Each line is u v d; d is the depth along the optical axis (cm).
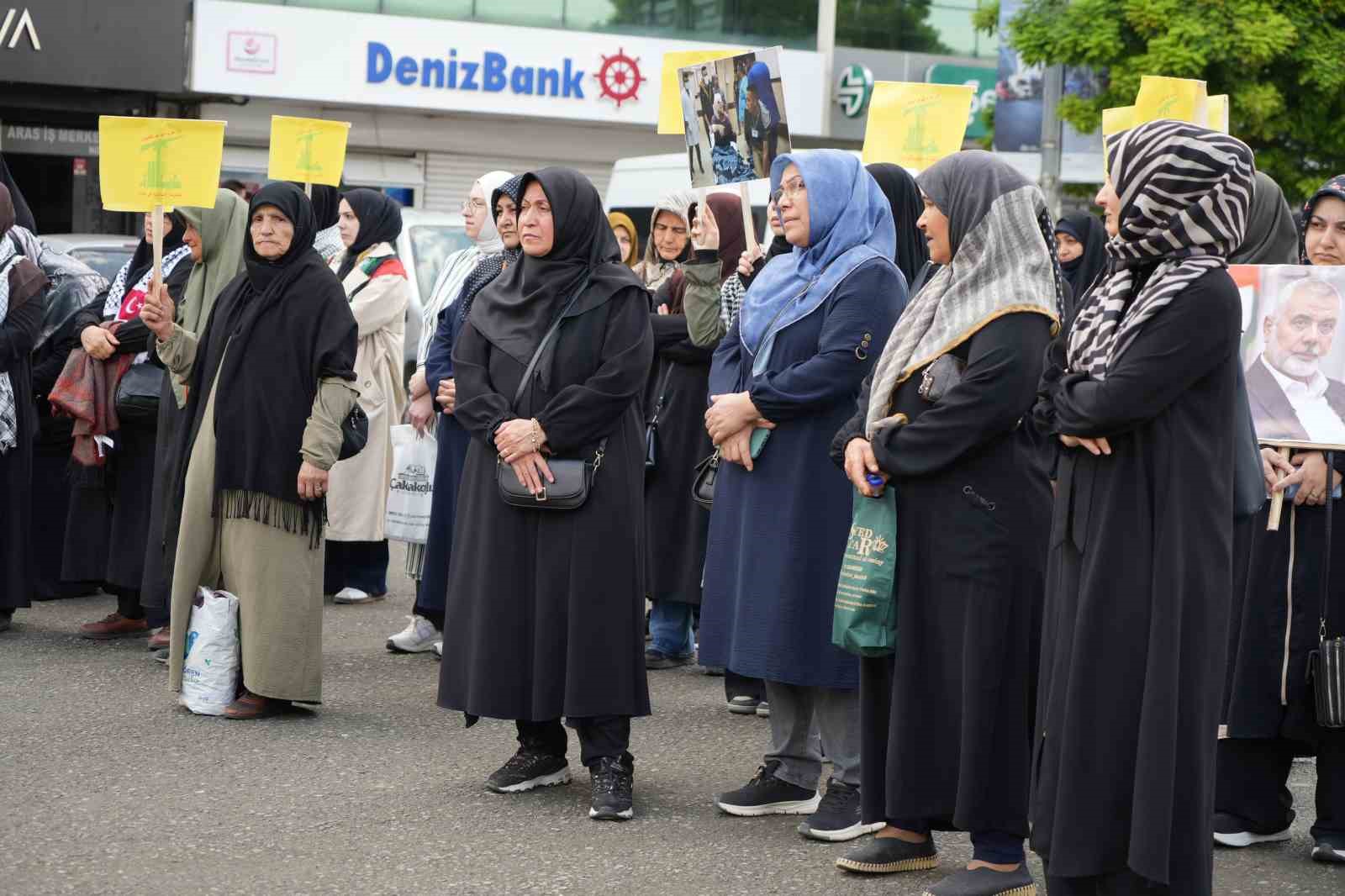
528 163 2709
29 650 898
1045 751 469
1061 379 476
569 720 640
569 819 629
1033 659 536
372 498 1048
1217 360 452
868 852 570
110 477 926
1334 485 595
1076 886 470
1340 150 2205
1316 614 600
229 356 750
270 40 2461
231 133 2512
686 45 2736
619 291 637
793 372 603
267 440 747
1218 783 628
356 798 647
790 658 602
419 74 2553
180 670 773
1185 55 2053
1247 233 671
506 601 630
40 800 634
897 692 545
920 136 770
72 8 2341
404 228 1535
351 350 757
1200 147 452
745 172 750
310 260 761
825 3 2822
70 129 2416
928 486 539
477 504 642
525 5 2634
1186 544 451
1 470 920
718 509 639
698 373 886
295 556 757
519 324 641
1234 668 611
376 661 898
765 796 638
